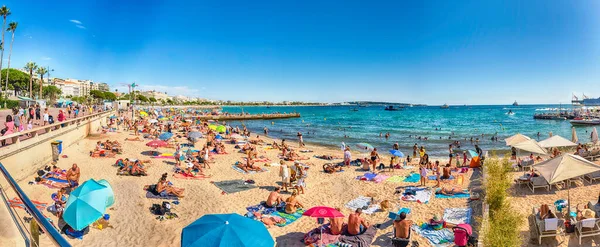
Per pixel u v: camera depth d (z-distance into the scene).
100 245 9.51
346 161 22.31
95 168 18.23
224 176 18.41
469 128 59.53
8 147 13.30
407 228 9.95
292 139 41.56
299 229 11.48
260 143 32.53
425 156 21.72
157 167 19.61
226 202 13.98
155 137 32.97
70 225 9.26
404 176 19.05
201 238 7.28
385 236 10.91
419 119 92.56
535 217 11.38
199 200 14.03
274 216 12.38
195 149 27.34
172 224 11.33
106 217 11.16
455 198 14.50
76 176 13.82
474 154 21.28
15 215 2.65
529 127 60.50
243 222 7.84
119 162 18.86
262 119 93.12
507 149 32.62
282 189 16.16
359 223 10.55
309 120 89.25
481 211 12.84
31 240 2.46
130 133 35.69
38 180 14.05
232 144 31.42
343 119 93.25
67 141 22.70
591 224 10.17
